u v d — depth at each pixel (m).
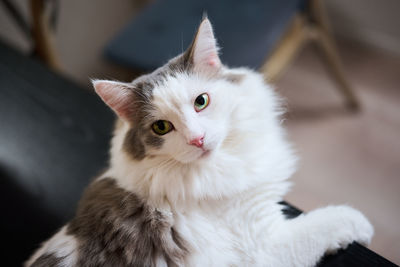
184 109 0.58
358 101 1.21
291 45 1.04
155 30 0.96
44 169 0.74
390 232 0.89
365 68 1.30
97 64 1.45
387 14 1.26
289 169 0.63
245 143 0.60
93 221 0.58
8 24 1.18
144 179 0.59
